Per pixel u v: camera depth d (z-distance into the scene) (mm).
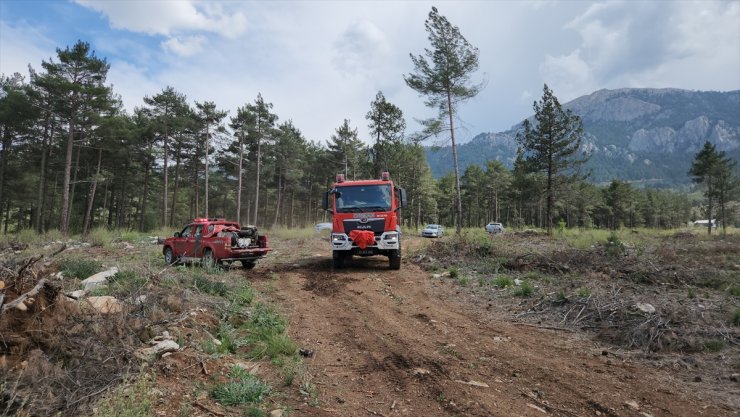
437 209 70062
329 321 7250
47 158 35000
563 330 6648
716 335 5793
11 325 4004
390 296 9258
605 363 5227
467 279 10758
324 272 12266
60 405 3326
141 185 46281
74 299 5090
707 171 44812
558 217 72438
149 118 37562
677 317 6383
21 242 18547
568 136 29578
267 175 50469
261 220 69250
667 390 4418
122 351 4332
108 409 3234
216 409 3771
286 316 7430
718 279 9219
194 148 42781
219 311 6730
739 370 4805
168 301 6230
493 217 78000
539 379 4723
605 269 10617
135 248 17953
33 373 3498
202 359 4801
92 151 36844
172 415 3564
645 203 91062
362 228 12242
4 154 32062
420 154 47688
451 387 4484
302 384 4441
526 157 31984
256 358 5219
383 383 4625
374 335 6457
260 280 10844
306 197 63812
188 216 61031
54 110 28125
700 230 35688
